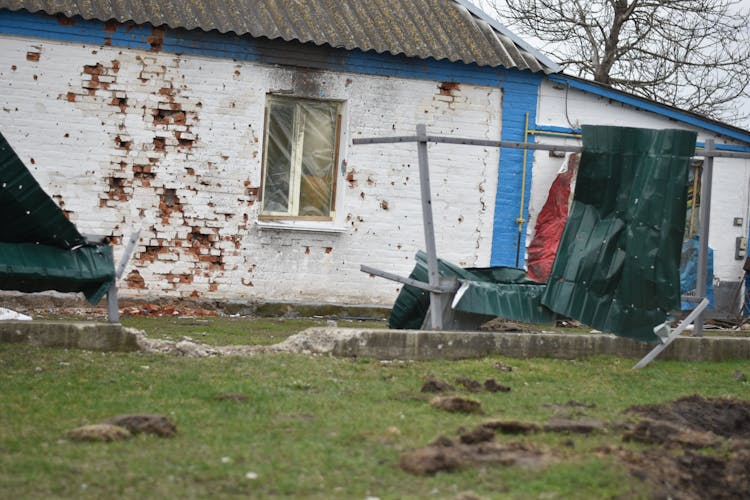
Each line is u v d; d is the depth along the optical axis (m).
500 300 11.32
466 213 17.25
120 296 15.46
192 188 15.80
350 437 7.26
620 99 17.83
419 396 8.82
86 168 15.30
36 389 8.29
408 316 12.38
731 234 19.02
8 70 14.88
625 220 11.03
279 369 9.59
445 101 17.05
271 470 6.41
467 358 11.02
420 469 6.50
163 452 6.66
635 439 7.64
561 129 17.62
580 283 11.16
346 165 16.61
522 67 17.17
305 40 15.91
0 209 9.80
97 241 10.54
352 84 16.55
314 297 16.50
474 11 18.00
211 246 15.93
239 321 14.98
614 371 10.79
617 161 11.00
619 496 6.23
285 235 16.30
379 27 16.92
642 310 11.01
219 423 7.52
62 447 6.67
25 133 15.01
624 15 26.33
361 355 10.63
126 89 15.40
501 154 17.36
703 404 9.07
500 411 8.44
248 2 16.44
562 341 11.48
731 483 6.79
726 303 19.02
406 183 16.94
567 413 8.46
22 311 14.44
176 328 13.32
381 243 16.83
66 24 15.05
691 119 18.34
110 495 5.80
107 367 9.24
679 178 10.83
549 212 17.44
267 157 16.48
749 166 18.98
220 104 15.84
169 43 15.54
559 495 6.18
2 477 6.01
